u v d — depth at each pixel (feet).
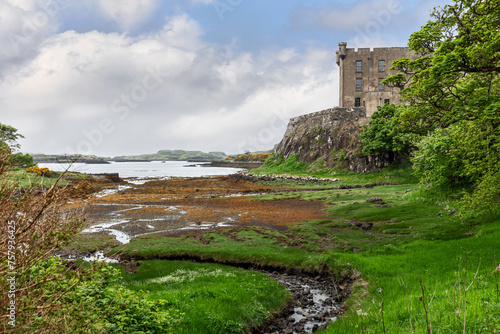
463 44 50.03
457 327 21.49
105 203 160.45
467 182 98.32
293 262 63.72
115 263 67.26
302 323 40.04
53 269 18.07
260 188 220.23
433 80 50.80
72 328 16.85
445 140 98.37
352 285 50.34
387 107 223.10
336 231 87.15
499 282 31.53
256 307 41.70
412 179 194.49
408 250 61.16
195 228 100.68
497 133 58.29
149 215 125.08
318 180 230.89
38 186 14.37
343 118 274.98
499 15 46.68
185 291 44.11
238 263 67.26
